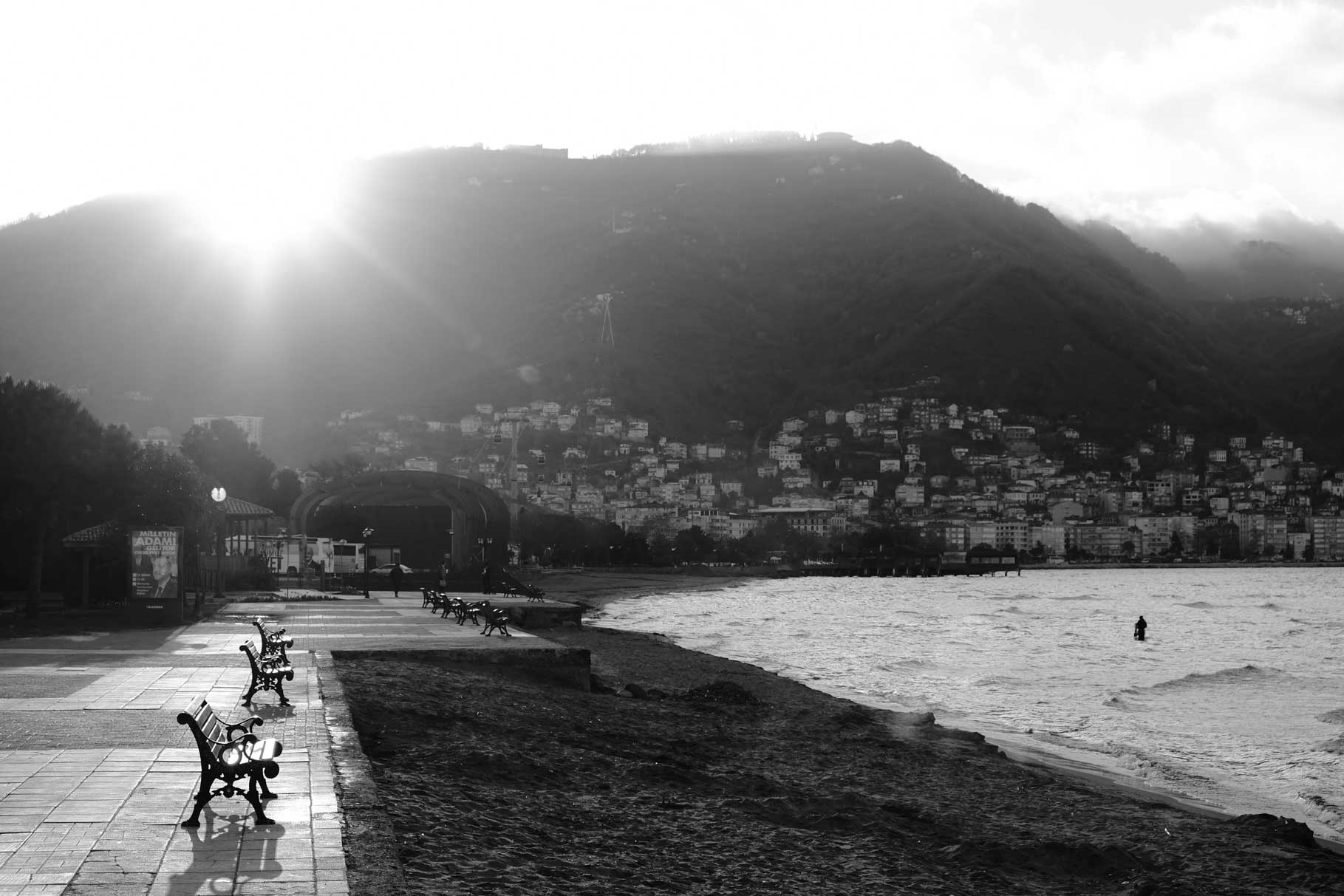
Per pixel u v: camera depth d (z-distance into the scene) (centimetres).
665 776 1917
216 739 1284
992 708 4178
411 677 2527
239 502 6097
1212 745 3394
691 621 9644
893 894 1376
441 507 12625
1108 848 1788
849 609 12500
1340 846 2205
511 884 1193
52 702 2016
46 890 999
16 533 4581
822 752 2584
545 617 5994
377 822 1233
